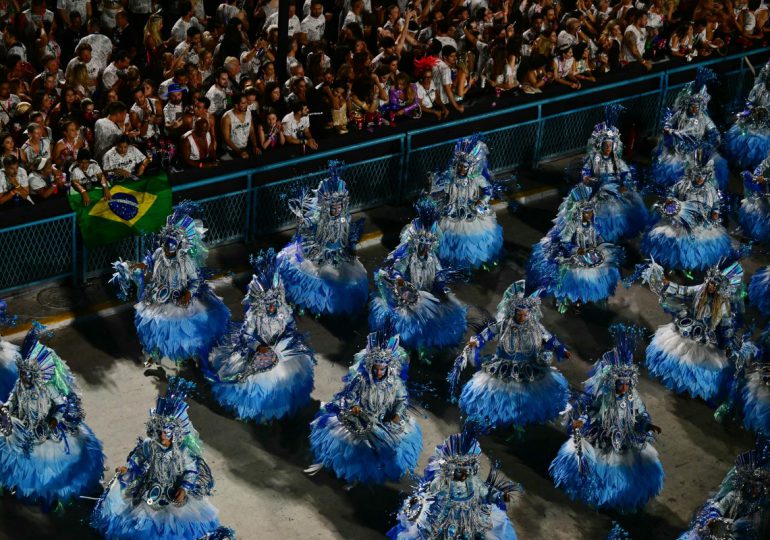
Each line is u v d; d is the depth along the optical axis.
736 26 34.53
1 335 22.84
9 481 18.77
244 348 20.89
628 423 19.52
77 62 26.95
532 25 31.56
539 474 20.69
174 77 26.48
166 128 25.77
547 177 30.59
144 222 24.45
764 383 21.95
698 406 22.81
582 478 19.61
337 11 32.34
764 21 34.62
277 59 27.20
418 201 26.78
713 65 33.75
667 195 27.06
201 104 25.22
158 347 21.98
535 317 20.92
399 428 19.66
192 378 22.28
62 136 24.81
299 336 21.25
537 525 19.58
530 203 29.59
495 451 21.14
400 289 22.83
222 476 20.03
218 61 28.69
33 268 24.00
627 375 19.20
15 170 23.25
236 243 26.69
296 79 27.00
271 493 19.77
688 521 19.95
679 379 22.66
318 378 22.73
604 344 24.53
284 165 26.44
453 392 21.73
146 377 22.28
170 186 24.73
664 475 20.67
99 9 29.55
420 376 22.92
